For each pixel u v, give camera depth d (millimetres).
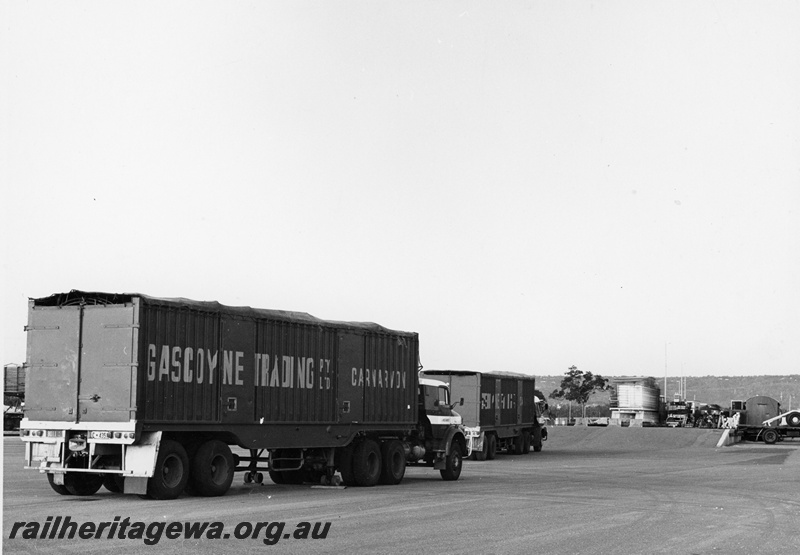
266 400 19312
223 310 18312
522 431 43562
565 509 16047
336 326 21469
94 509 15117
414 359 24234
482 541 11820
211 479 17797
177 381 17219
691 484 22906
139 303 16516
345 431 21500
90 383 16750
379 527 13164
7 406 51438
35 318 17234
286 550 10898
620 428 64062
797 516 15523
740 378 193125
